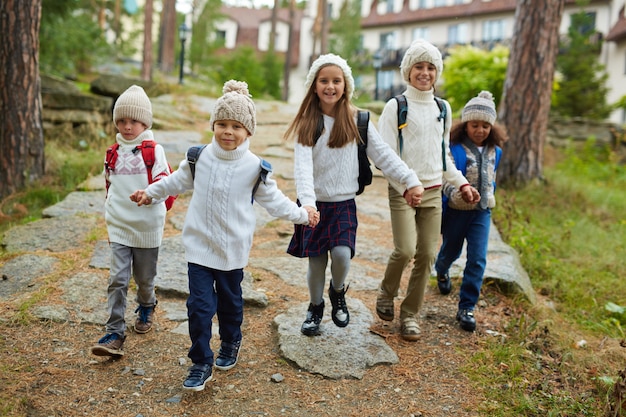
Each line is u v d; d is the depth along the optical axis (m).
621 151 14.39
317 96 3.37
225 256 2.98
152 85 12.59
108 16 30.11
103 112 9.97
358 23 28.62
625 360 3.82
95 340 3.49
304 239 3.42
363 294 4.46
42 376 3.06
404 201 3.55
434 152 3.63
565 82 18.94
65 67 13.51
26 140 6.79
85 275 4.31
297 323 3.77
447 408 3.01
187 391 3.01
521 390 3.21
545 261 5.83
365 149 3.38
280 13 42.25
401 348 3.62
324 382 3.17
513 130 8.55
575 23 20.88
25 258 4.57
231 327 3.17
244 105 2.94
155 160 3.31
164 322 3.76
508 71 8.63
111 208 3.34
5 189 6.66
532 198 8.14
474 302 3.94
